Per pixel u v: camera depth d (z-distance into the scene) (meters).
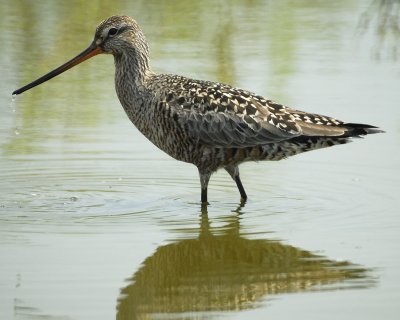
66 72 21.31
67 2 25.20
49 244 12.66
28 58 21.75
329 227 13.42
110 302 10.96
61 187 15.32
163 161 16.73
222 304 11.04
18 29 23.48
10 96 19.59
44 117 18.55
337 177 15.69
